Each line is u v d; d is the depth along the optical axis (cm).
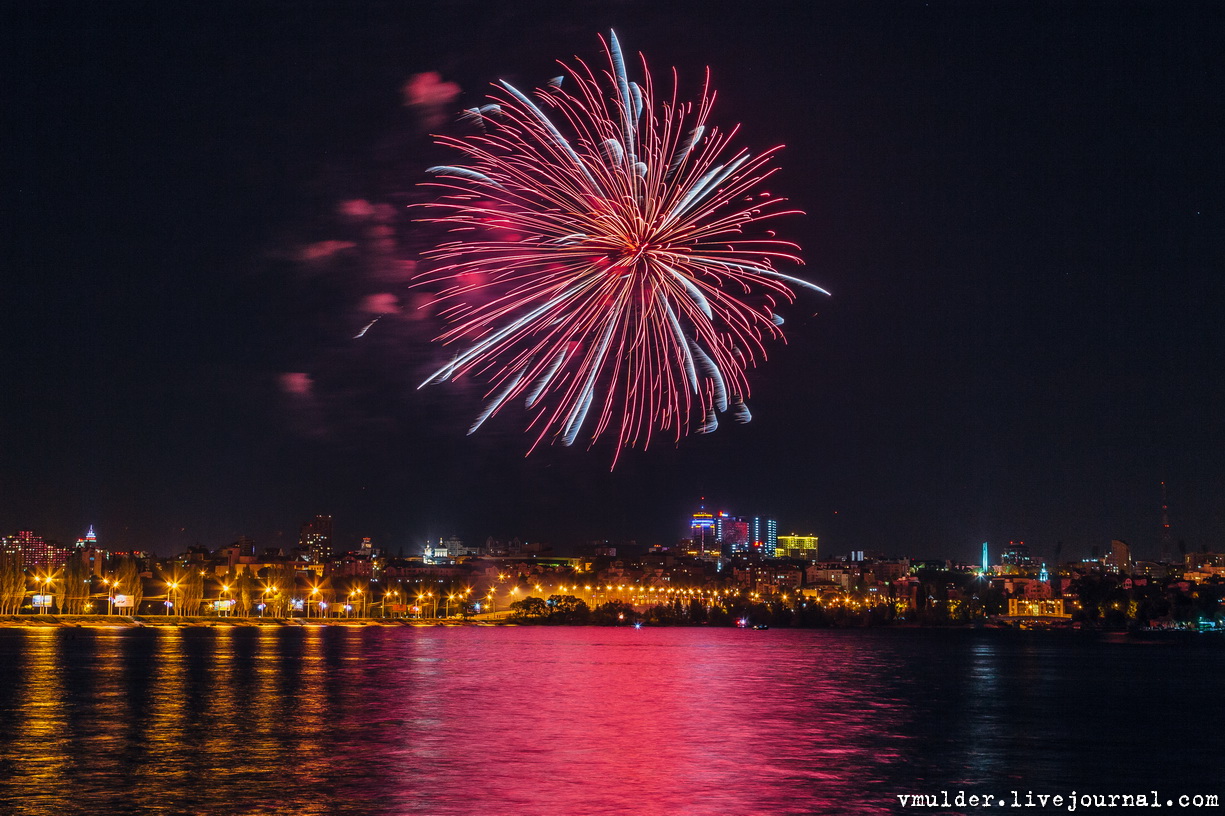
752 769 5562
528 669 12669
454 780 5081
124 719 7031
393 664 13025
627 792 4869
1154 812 4909
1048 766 6078
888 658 18588
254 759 5566
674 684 10912
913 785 5278
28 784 4844
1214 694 11394
